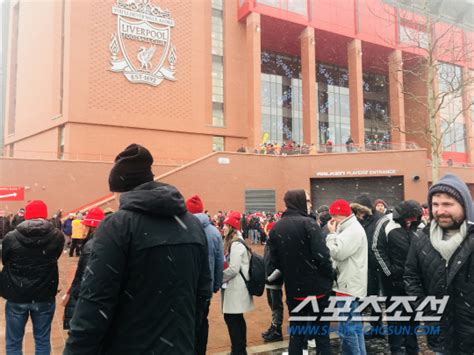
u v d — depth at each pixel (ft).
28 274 11.86
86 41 89.10
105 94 90.63
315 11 116.06
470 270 7.70
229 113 108.68
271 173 92.22
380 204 21.07
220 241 13.38
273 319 17.63
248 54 110.42
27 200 72.23
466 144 134.41
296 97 134.41
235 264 14.10
